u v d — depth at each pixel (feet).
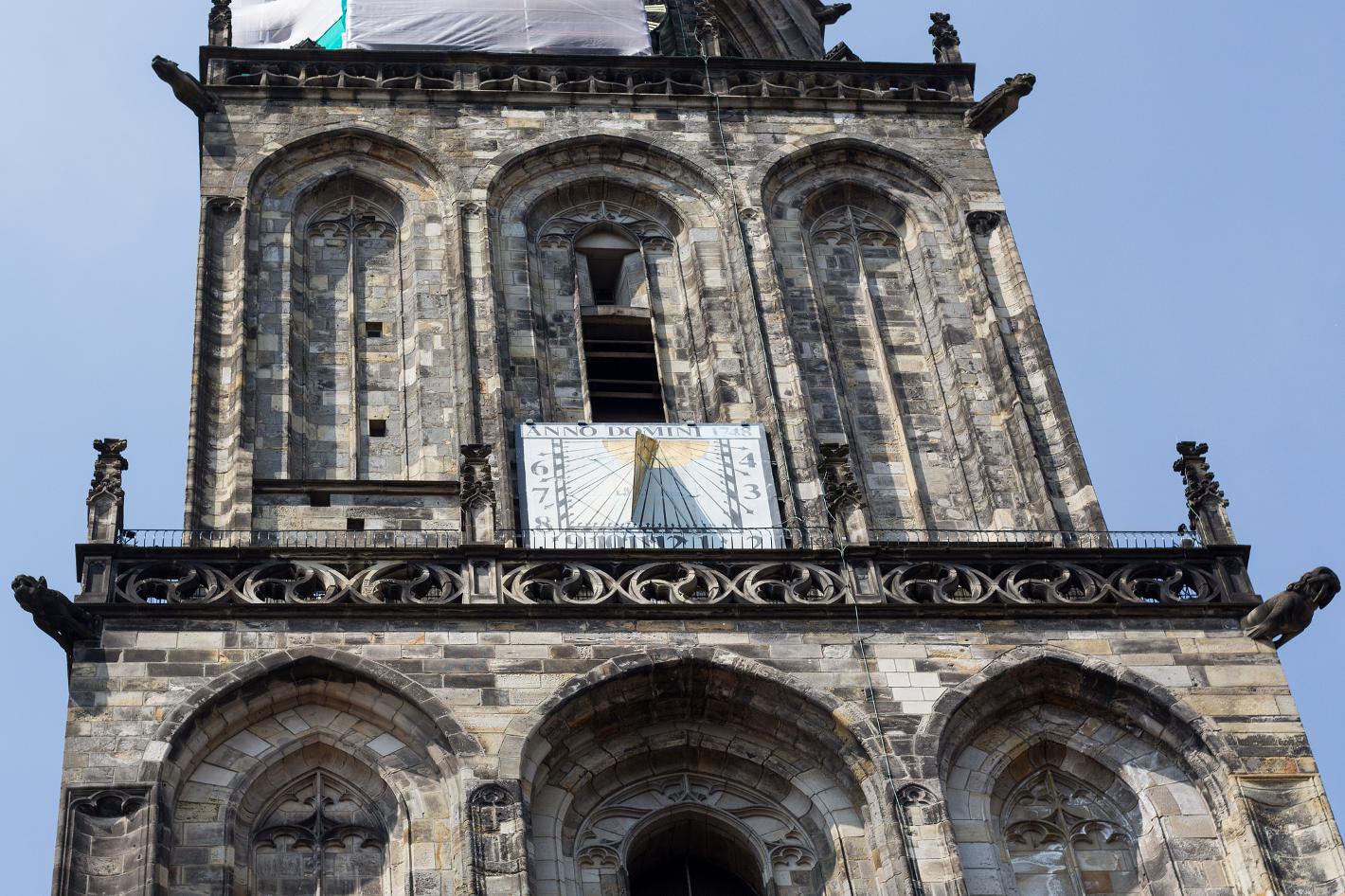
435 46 216.54
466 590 159.43
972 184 201.46
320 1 218.59
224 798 149.28
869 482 179.93
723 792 154.81
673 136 203.31
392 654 155.02
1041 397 183.21
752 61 209.87
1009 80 206.69
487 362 182.19
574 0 221.66
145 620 155.22
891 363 188.96
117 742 148.77
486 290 187.73
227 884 145.59
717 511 173.47
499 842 146.10
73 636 153.48
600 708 154.51
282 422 178.19
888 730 154.20
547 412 181.88
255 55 205.87
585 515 172.14
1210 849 152.46
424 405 180.65
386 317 188.14
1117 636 160.97
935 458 181.98
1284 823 151.94
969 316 191.42
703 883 154.10
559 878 148.97
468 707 152.56
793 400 182.09
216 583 158.10
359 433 179.22
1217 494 169.89
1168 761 156.76
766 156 202.39
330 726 153.28
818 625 159.74
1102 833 154.40
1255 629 160.97
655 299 193.16
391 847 148.97
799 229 198.29
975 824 152.56
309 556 160.35
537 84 206.08
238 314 183.83
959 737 155.84
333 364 184.03
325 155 199.11
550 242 196.54
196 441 174.50
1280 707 157.17
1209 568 165.58
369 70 206.28
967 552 165.17
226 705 152.15
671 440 177.06
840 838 151.84
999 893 149.48
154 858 144.05
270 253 191.11
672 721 156.46
